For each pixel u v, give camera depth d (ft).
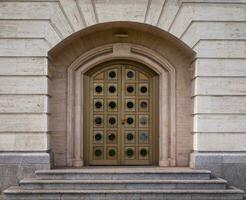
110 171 35.01
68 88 40.29
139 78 42.11
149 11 37.58
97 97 41.91
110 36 40.42
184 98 40.73
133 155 41.83
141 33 40.45
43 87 36.91
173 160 40.42
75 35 38.01
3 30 36.83
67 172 34.73
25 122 36.70
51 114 39.88
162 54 40.75
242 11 37.70
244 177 36.94
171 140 40.57
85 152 41.47
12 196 31.99
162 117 41.09
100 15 37.29
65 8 37.17
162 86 41.16
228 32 37.68
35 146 36.63
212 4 37.76
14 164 36.27
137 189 33.19
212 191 32.50
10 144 36.50
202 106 37.42
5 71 36.76
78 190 32.58
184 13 37.70
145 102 42.09
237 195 32.53
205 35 37.68
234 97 37.50
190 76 40.52
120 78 42.09
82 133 41.09
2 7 36.91
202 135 37.29
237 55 37.60
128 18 37.40
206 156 36.99
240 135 37.32
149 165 41.60
